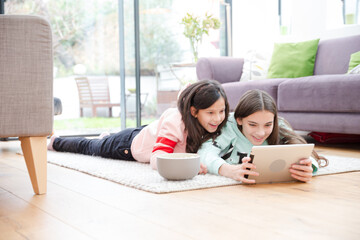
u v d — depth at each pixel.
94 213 1.04
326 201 1.15
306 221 0.95
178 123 1.63
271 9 4.41
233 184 1.39
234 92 3.26
